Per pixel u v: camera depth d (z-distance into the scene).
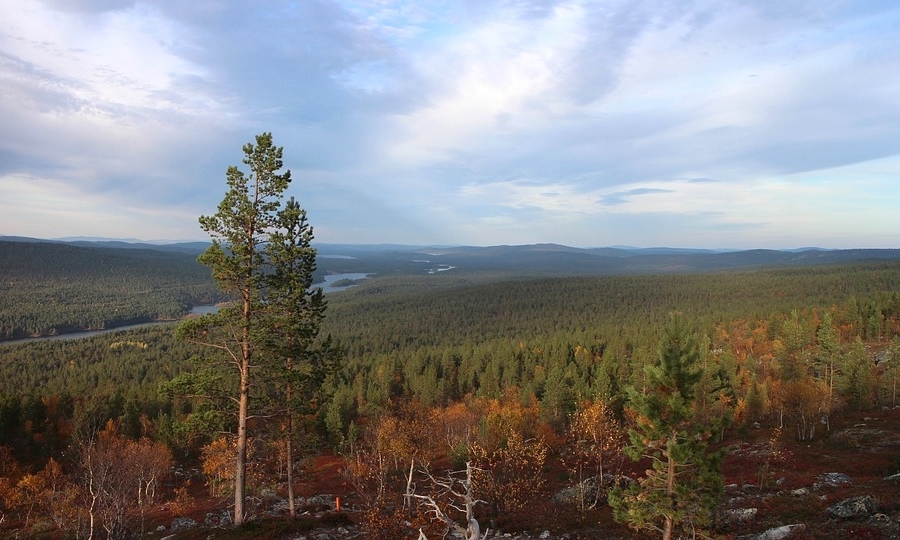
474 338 172.88
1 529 36.59
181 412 70.44
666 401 16.59
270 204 21.83
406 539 21.11
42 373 115.44
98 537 24.97
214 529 22.53
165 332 168.88
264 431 24.42
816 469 35.84
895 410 58.50
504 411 58.16
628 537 22.84
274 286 22.45
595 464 34.44
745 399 61.53
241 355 22.53
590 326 169.75
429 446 40.34
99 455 26.12
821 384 56.88
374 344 158.00
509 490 28.72
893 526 18.45
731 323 132.88
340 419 64.88
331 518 24.30
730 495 29.52
